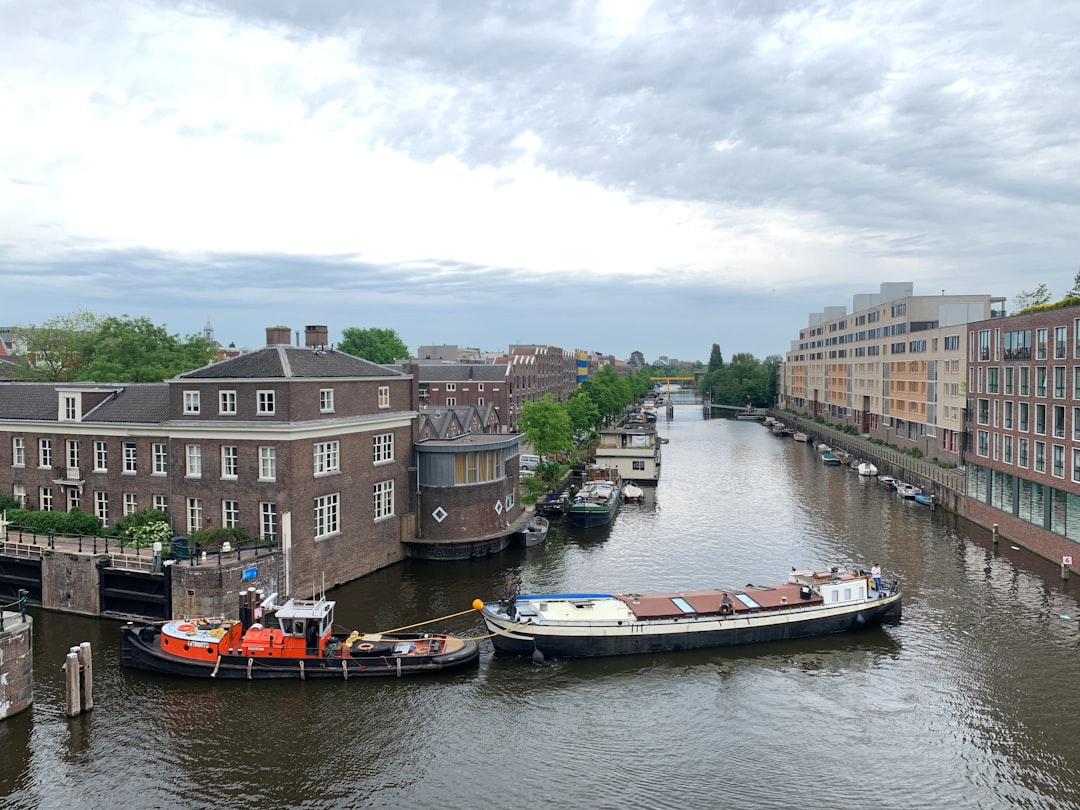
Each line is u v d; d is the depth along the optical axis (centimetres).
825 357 17375
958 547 5909
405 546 5472
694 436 15575
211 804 2509
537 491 7712
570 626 3650
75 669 3014
